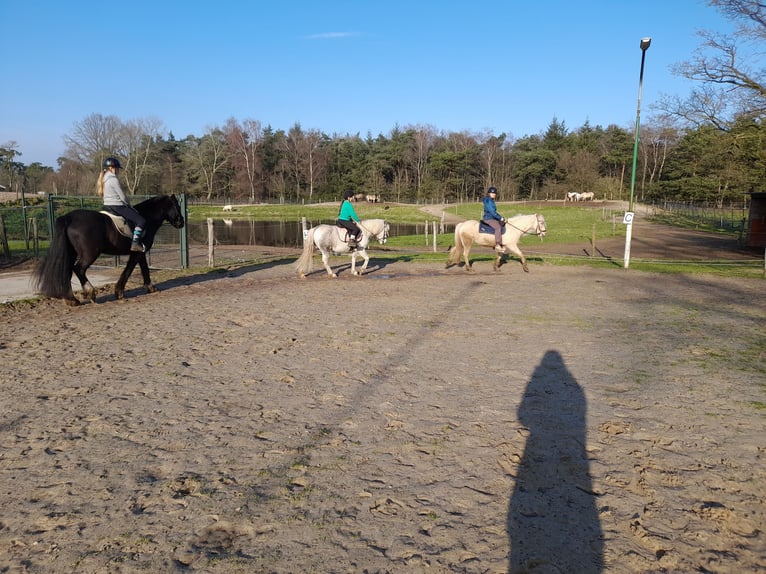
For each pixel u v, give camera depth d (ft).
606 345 26.45
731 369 22.44
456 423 17.06
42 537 11.10
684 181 207.82
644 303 37.91
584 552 10.66
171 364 23.27
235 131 289.94
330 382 20.98
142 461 14.48
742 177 78.43
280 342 27.02
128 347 26.00
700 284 47.16
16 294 40.14
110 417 17.46
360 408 18.33
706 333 28.89
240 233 134.62
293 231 143.84
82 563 10.27
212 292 42.47
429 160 315.58
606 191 244.83
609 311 35.04
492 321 31.94
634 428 16.57
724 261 67.10
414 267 59.98
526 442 15.67
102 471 13.92
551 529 11.44
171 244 92.27
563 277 51.57
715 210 177.47
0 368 22.54
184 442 15.65
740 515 11.92
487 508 12.24
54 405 18.47
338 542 10.95
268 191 312.50
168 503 12.40
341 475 13.74
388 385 20.65
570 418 17.40
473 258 70.28
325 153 322.14
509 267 59.82
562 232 121.29
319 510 12.14
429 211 216.33
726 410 17.98
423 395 19.57
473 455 14.88
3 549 10.71
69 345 26.32
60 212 84.43
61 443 15.55
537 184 287.69
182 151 316.60
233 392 19.84
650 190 231.30
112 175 35.47
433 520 11.76
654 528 11.46
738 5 60.54
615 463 14.39
